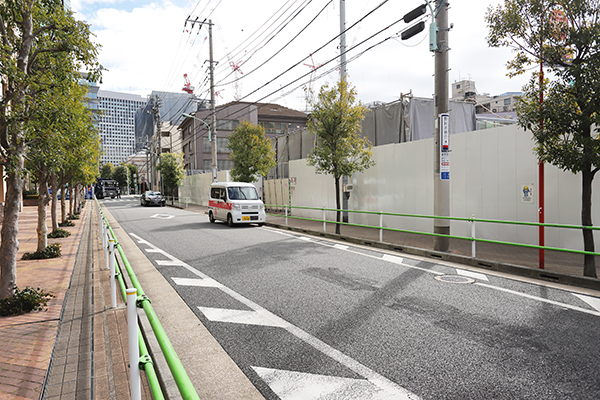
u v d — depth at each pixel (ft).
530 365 11.04
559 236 27.66
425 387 9.96
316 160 43.14
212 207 58.75
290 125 171.53
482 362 11.29
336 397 9.61
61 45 18.21
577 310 15.76
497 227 31.81
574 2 18.42
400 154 41.37
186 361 11.79
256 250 31.99
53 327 14.35
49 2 17.75
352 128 40.70
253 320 15.33
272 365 11.45
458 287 19.61
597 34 17.87
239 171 75.51
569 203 26.94
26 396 9.47
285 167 78.89
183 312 16.48
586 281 19.25
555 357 11.53
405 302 17.17
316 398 9.59
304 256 28.91
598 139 18.24
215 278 22.49
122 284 11.16
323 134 40.73
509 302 16.98
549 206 28.04
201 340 13.42
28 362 11.42
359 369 11.04
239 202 52.06
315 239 38.83
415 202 39.75
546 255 26.73
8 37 17.03
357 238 35.94
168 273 24.06
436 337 13.21
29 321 15.03
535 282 20.49
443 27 28.37
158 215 75.10
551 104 19.52
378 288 19.61
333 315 15.69
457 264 25.59
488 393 9.61
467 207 34.22
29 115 17.08
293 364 11.47
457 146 34.91
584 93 18.24
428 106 50.83
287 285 20.51
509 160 30.71
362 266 25.11
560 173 27.35
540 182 21.77
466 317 15.12
